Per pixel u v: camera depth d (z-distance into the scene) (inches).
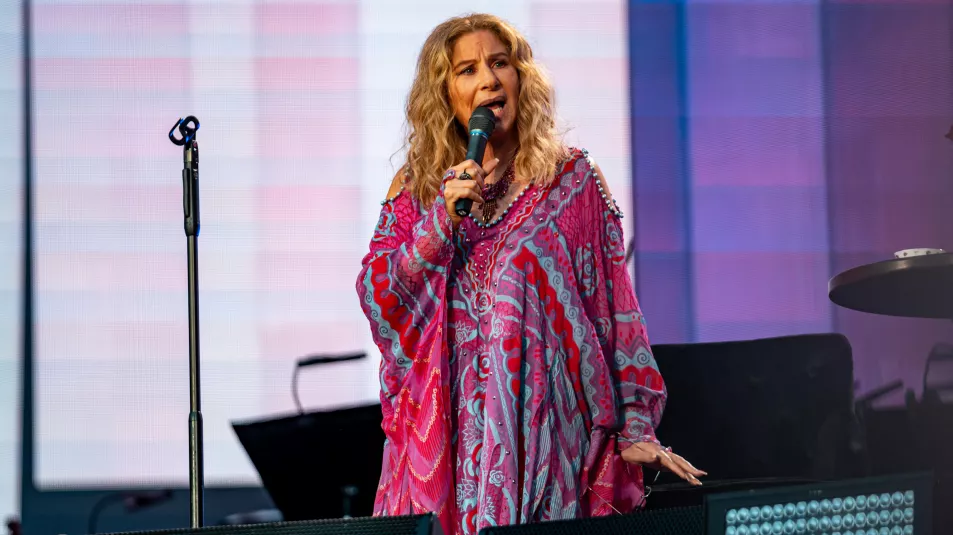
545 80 374.9
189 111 869.2
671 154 839.1
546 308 356.2
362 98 864.3
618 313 371.2
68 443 861.2
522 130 369.4
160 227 868.6
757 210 831.7
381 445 514.6
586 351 356.5
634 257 832.9
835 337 501.4
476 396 350.6
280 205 858.8
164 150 872.3
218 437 845.2
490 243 362.0
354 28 866.1
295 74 865.5
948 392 658.2
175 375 861.8
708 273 828.6
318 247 856.9
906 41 813.9
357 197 860.0
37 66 876.6
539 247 358.3
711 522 223.6
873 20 819.4
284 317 852.6
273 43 868.0
